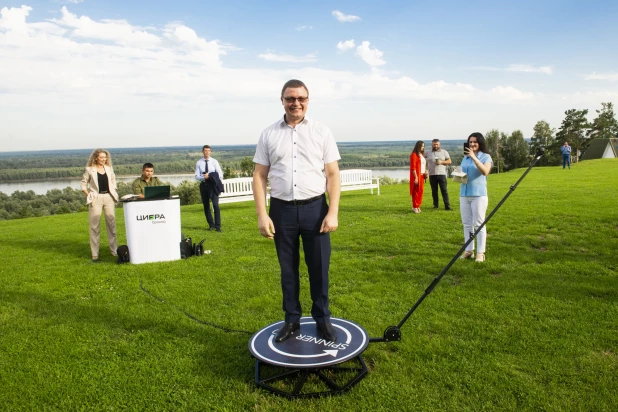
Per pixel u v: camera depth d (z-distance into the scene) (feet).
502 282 18.89
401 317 15.70
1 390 11.69
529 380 11.23
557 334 13.80
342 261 23.56
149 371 12.52
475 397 10.66
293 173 11.87
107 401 11.06
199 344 14.20
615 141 203.82
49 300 19.26
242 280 21.15
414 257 23.73
